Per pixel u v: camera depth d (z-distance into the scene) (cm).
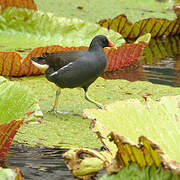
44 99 1045
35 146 778
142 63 1452
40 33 1576
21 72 1234
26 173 671
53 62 1005
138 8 2084
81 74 984
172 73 1334
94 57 985
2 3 1622
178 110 643
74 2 2086
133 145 491
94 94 1099
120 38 1514
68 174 673
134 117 627
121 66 1384
